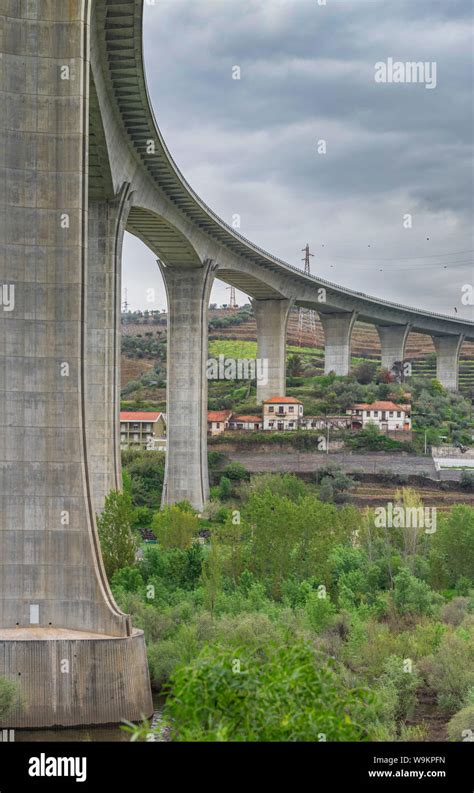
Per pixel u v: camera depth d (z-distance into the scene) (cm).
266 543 7469
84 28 4934
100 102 7319
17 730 4506
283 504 7512
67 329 4906
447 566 8431
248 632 5644
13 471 4903
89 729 4556
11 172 4891
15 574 4888
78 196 4900
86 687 4588
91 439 8288
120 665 4644
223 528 7656
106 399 8300
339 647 5838
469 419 18638
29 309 4909
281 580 7400
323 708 2422
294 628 6041
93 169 8044
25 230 4903
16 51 4912
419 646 5703
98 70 7131
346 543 8344
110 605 4831
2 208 4878
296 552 7488
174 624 6031
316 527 7606
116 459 8331
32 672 4559
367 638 5800
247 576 7344
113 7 6700
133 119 8131
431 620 6638
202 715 2398
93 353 8356
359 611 6631
